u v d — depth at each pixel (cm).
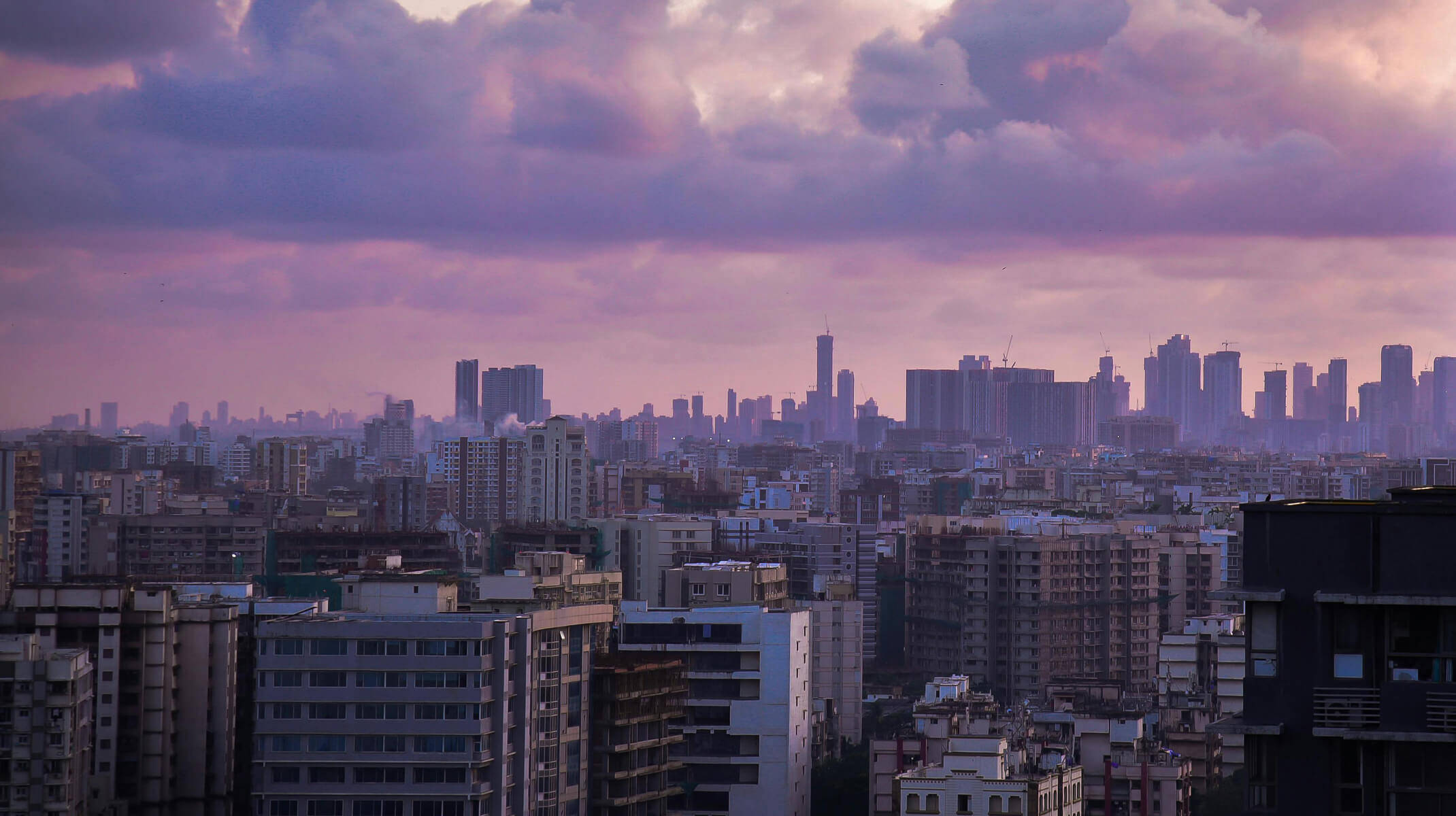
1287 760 8400
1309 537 8419
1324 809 8350
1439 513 8275
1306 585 8412
